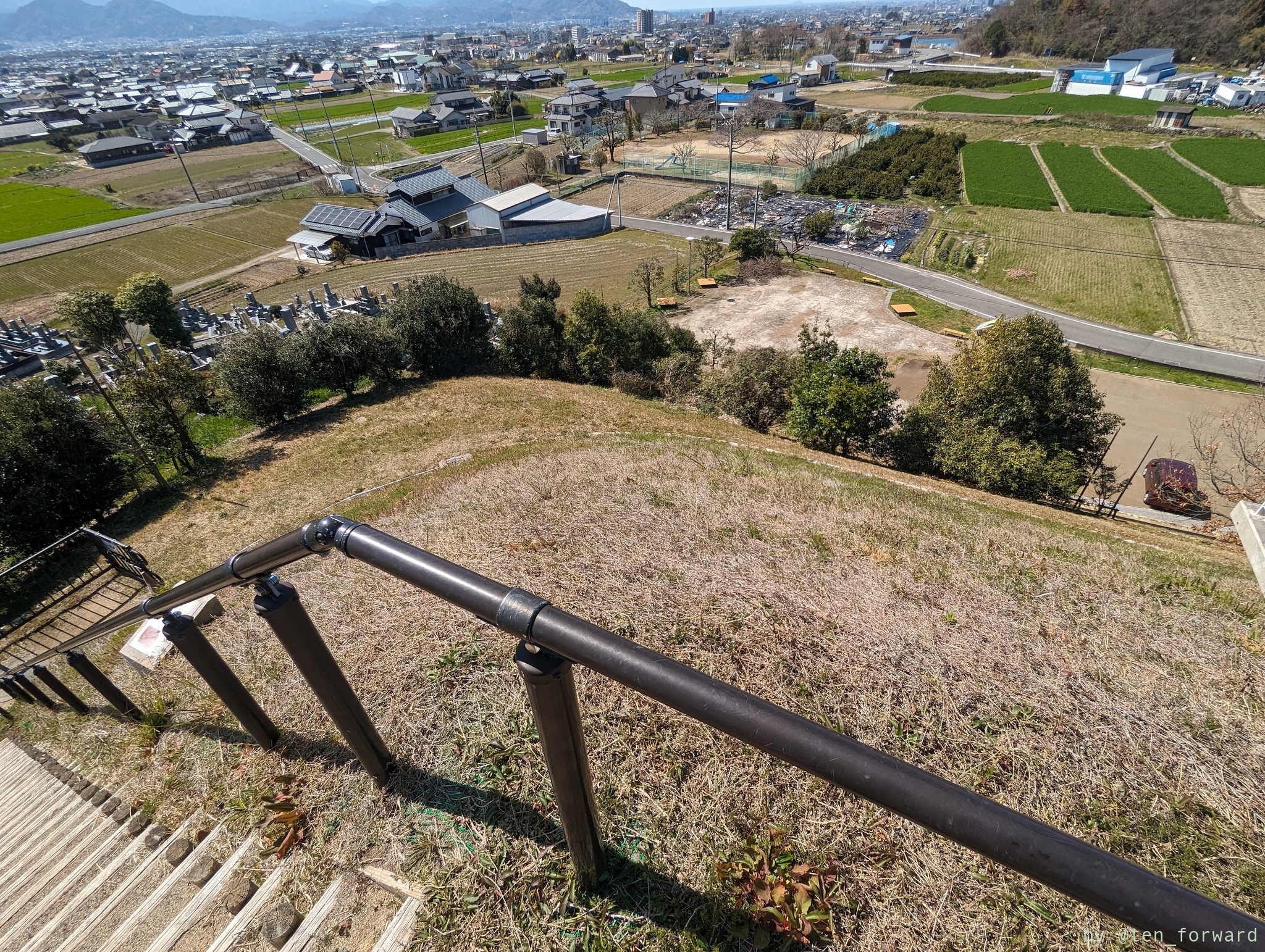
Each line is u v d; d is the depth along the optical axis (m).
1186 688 4.27
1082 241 34.34
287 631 2.50
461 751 3.52
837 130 57.78
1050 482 12.43
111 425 12.77
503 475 9.13
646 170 54.75
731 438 13.50
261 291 34.91
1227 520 14.59
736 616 4.71
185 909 2.94
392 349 17.42
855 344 25.78
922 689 4.05
